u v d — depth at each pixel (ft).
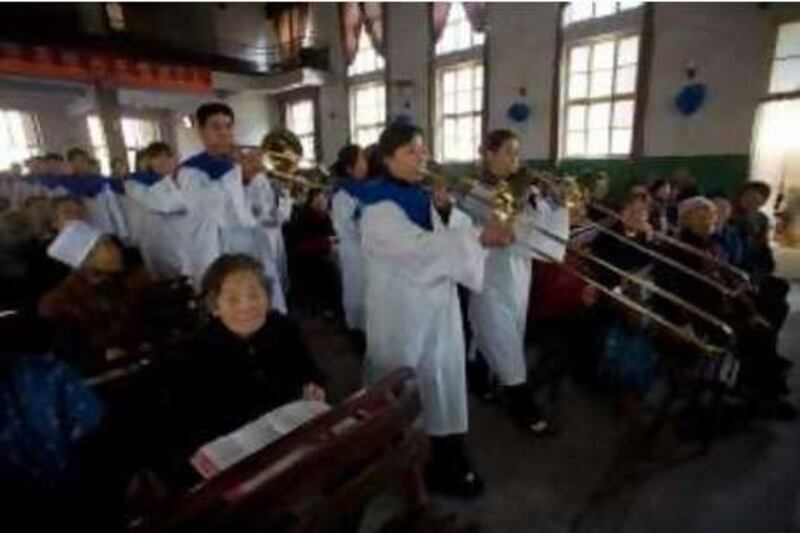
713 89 19.94
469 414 8.58
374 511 6.03
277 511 3.19
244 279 4.88
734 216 11.64
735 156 19.76
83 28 33.01
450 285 6.27
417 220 5.94
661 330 8.39
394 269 6.13
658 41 21.02
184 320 7.24
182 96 35.37
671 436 7.70
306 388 5.39
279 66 38.14
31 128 33.73
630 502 6.34
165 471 4.31
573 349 9.59
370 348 6.62
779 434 7.73
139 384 4.82
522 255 7.75
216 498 2.93
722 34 19.40
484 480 6.82
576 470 7.01
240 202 9.79
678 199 14.47
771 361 8.32
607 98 23.26
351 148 11.17
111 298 6.77
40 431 3.54
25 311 4.66
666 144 21.49
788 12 17.83
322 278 14.28
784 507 6.14
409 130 5.98
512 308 7.77
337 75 35.22
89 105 34.30
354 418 3.84
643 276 8.55
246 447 4.06
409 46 30.42
